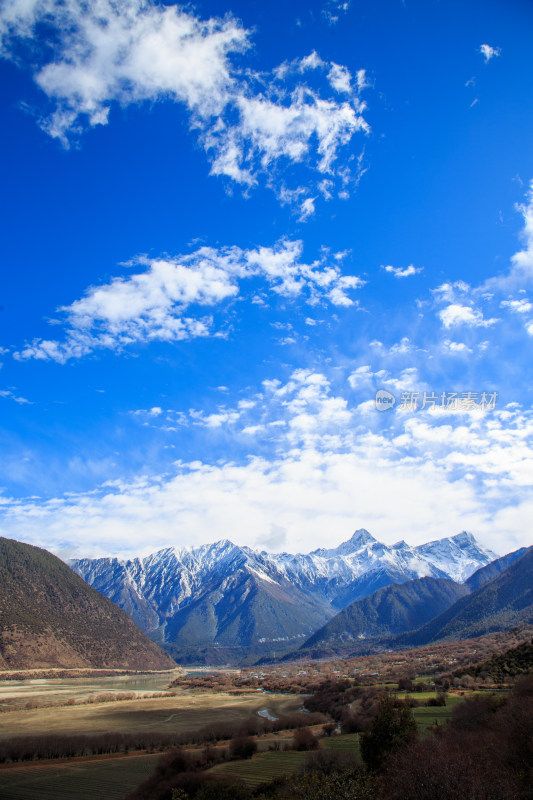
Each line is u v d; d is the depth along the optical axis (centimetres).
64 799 4959
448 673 10831
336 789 2839
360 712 7712
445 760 2358
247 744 5975
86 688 17412
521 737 2850
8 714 11381
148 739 7919
